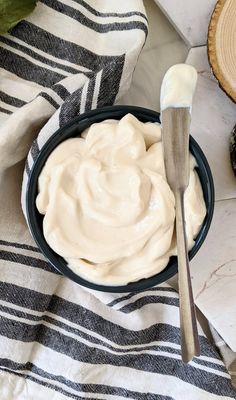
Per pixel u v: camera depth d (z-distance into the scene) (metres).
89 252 0.30
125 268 0.31
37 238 0.31
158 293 0.38
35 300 0.37
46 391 0.38
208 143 0.39
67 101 0.33
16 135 0.34
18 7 0.35
